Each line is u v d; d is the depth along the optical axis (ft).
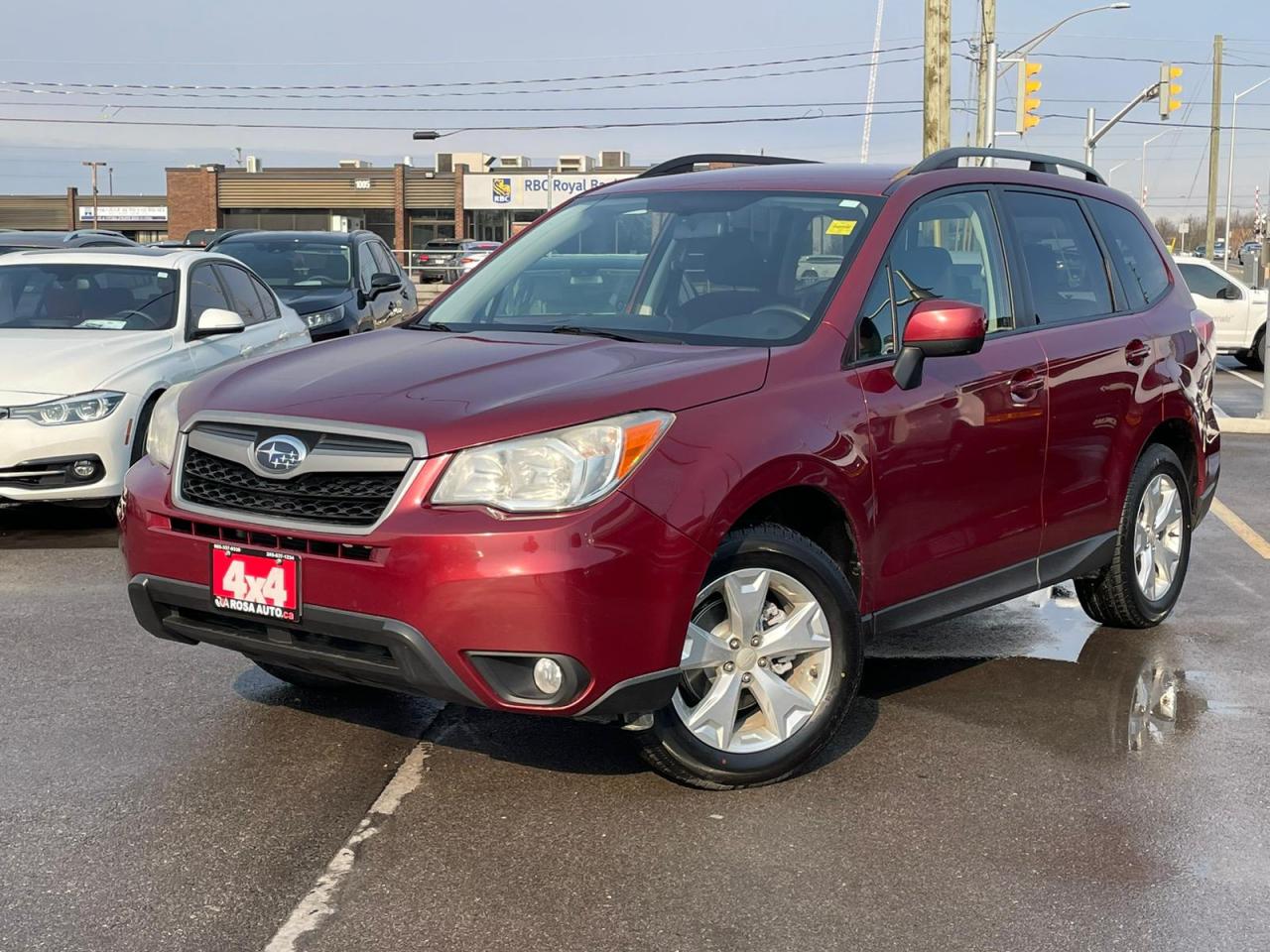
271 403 12.85
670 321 14.97
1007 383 15.85
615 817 12.69
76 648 17.80
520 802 13.00
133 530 13.29
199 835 12.19
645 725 12.44
